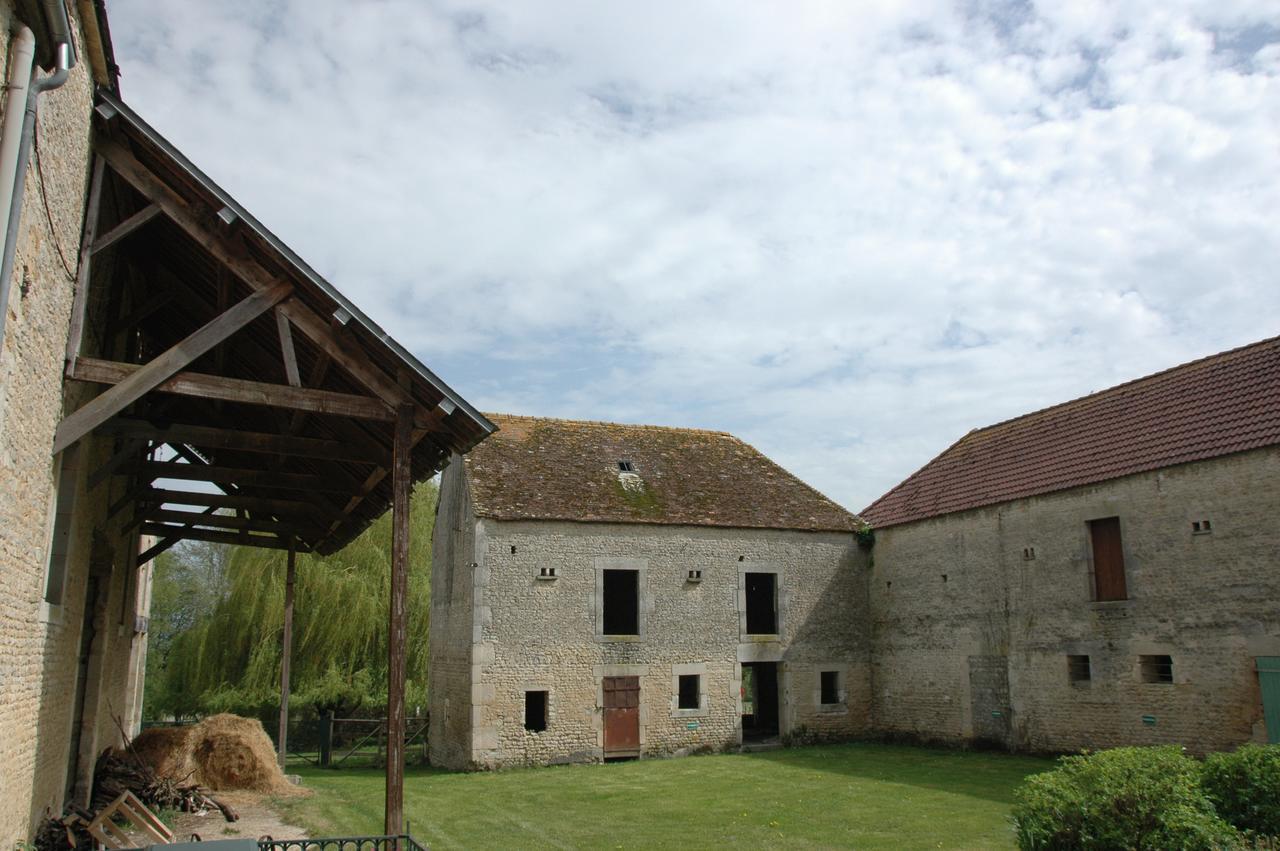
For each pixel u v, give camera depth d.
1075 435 15.98
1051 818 6.21
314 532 13.38
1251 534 12.21
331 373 8.30
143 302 9.85
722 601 18.12
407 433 7.45
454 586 17.52
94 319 7.89
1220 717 12.34
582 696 16.62
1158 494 13.51
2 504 5.20
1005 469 16.92
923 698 17.73
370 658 20.81
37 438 5.89
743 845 9.27
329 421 9.48
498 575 16.42
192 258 8.21
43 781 7.37
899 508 19.12
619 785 13.68
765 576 21.34
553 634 16.61
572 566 17.02
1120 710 13.77
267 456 11.41
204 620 20.92
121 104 6.61
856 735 18.80
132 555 12.97
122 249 8.76
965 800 11.59
